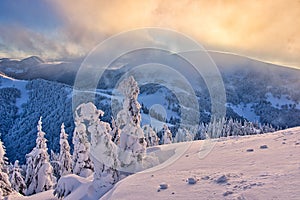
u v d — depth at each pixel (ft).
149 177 23.13
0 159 75.00
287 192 14.38
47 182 87.61
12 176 88.74
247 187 16.24
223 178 18.76
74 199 33.24
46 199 52.60
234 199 14.78
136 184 21.33
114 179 33.45
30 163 89.86
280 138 34.45
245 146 32.17
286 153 23.91
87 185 34.78
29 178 89.40
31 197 61.52
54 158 138.21
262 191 15.14
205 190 17.19
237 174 19.51
